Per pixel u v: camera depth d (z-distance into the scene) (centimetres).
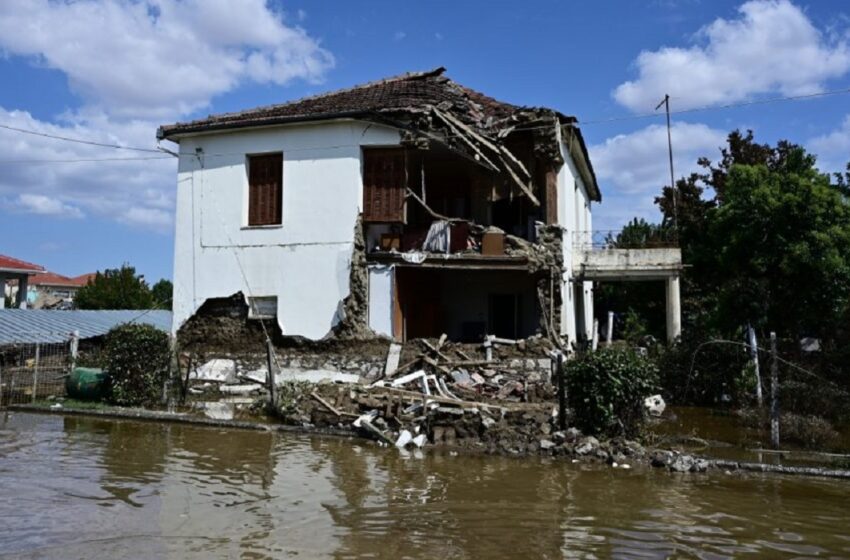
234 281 2077
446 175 2347
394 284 1955
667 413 1755
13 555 684
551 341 1950
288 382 1833
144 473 1066
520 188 2103
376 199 2000
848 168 2597
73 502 888
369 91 2288
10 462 1140
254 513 849
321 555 698
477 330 2312
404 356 1862
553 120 2020
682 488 1020
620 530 804
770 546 755
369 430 1388
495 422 1383
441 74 2469
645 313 3391
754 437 1460
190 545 723
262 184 2103
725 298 2180
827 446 1373
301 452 1259
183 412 1736
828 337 2069
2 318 2653
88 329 2745
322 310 1981
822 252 2028
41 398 1964
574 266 2430
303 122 2009
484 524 820
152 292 5238
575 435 1289
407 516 845
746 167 2247
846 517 873
